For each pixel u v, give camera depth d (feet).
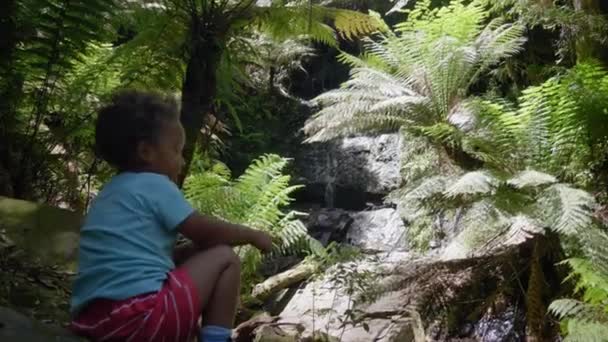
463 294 15.76
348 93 18.33
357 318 15.11
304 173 25.91
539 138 15.42
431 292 15.44
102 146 7.33
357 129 17.94
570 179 15.39
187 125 13.51
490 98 17.99
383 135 25.54
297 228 16.92
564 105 14.75
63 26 15.43
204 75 13.61
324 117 18.31
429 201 15.72
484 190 14.02
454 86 17.54
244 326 14.26
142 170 7.24
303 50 28.63
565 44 18.69
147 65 14.20
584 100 14.40
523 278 15.94
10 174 16.29
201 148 17.10
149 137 7.18
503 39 18.24
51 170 17.51
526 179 14.03
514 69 20.97
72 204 17.78
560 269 14.84
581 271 11.67
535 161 15.47
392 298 15.96
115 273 6.71
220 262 7.12
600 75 14.97
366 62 19.77
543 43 20.88
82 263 6.91
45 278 11.07
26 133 16.70
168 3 13.96
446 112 17.48
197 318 6.88
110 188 7.13
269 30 15.05
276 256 20.44
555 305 11.39
